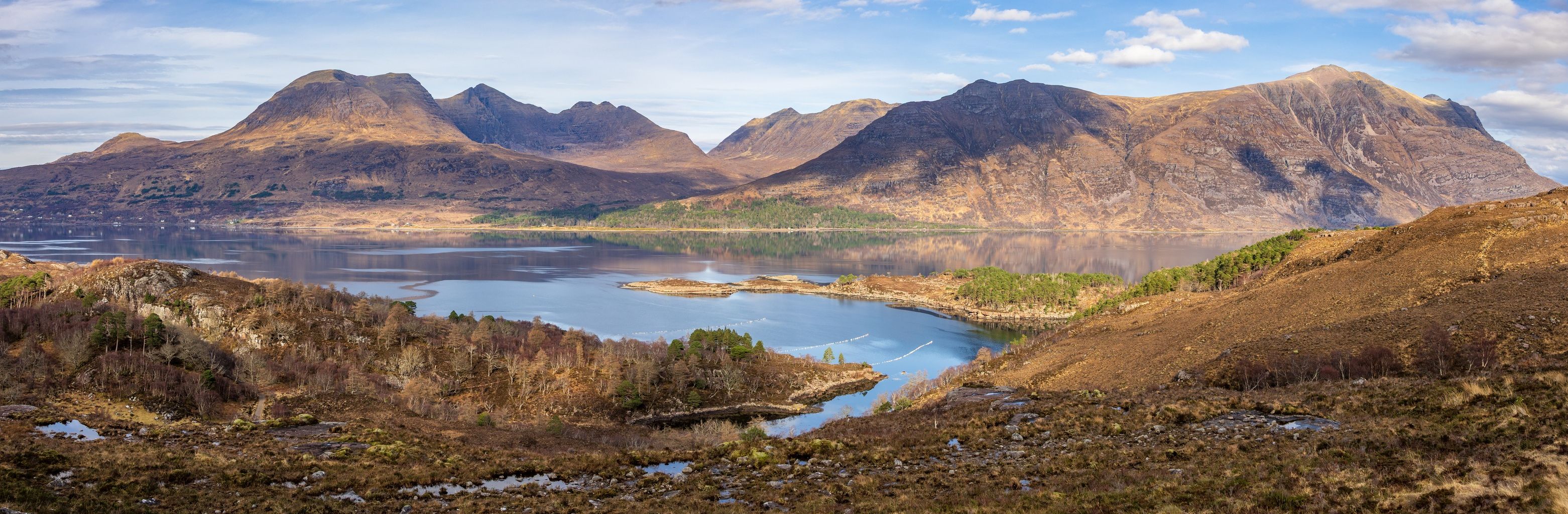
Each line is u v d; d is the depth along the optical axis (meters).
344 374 160.12
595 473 69.75
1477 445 51.94
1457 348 100.81
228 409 127.56
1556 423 52.34
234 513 57.88
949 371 195.25
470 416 144.88
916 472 63.78
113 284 188.75
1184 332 156.25
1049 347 183.38
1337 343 114.31
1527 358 93.31
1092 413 79.75
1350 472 49.31
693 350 198.00
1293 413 70.75
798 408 175.38
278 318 181.38
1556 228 150.62
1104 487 53.97
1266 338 125.31
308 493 63.91
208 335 175.12
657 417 166.38
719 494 61.31
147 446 81.56
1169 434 69.06
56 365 129.38
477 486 67.50
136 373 127.50
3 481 60.22
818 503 56.31
